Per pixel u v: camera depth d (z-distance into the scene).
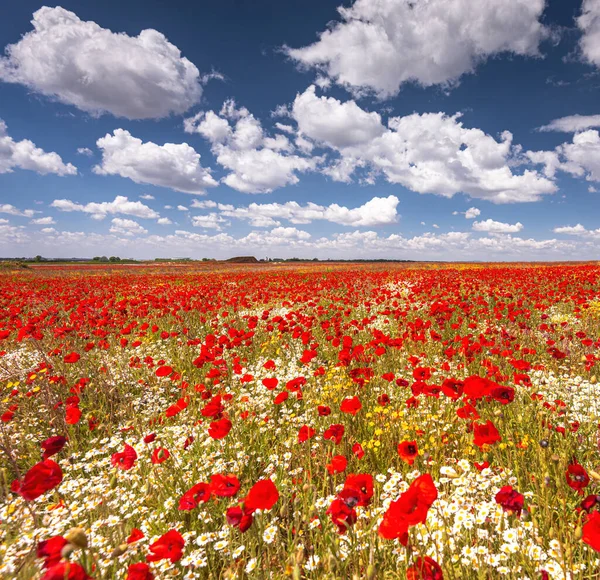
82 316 8.85
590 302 10.56
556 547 2.19
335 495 2.67
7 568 2.13
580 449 3.30
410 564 2.13
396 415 3.99
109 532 2.58
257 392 5.41
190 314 10.65
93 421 4.59
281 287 17.28
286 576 2.12
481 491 2.80
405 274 23.19
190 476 3.41
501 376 4.51
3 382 6.06
